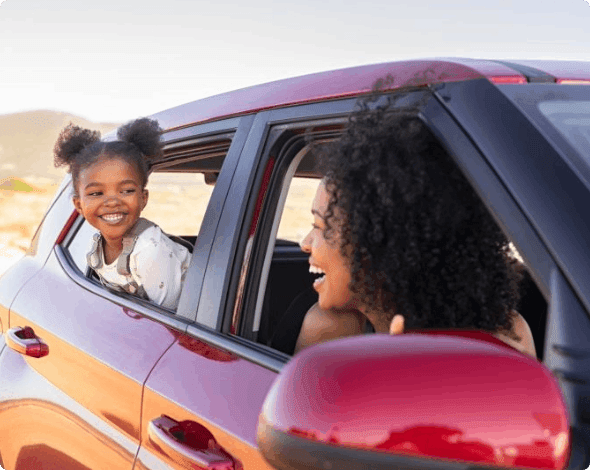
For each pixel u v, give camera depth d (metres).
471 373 0.93
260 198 1.86
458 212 1.35
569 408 1.05
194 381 1.74
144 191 2.46
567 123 1.34
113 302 2.30
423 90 1.47
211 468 1.55
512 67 1.52
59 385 2.29
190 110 2.37
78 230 2.76
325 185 1.48
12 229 23.53
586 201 1.14
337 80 1.75
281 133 1.84
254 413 1.54
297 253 2.99
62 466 2.24
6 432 2.59
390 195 1.34
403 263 1.35
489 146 1.28
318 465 0.93
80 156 2.45
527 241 1.16
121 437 1.96
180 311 1.98
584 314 1.07
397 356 0.95
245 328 1.83
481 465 0.89
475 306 1.42
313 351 1.00
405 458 0.91
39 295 2.65
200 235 1.98
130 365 1.97
